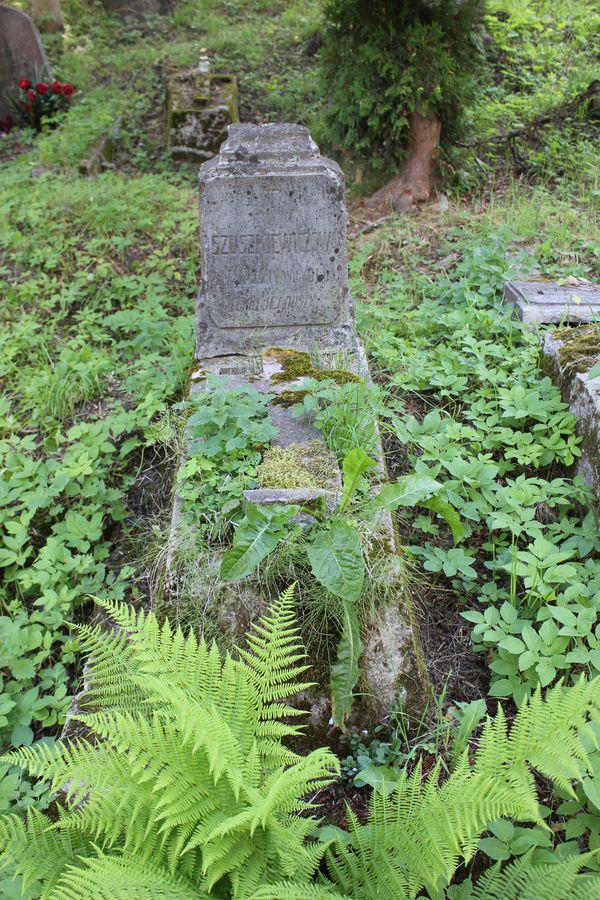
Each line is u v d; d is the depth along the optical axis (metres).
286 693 2.40
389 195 7.08
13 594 3.87
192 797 2.05
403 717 2.75
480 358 4.21
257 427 3.38
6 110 10.01
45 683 3.28
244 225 4.14
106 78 10.56
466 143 7.41
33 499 3.89
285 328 4.39
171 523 3.29
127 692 2.52
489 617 2.88
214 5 12.36
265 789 2.11
